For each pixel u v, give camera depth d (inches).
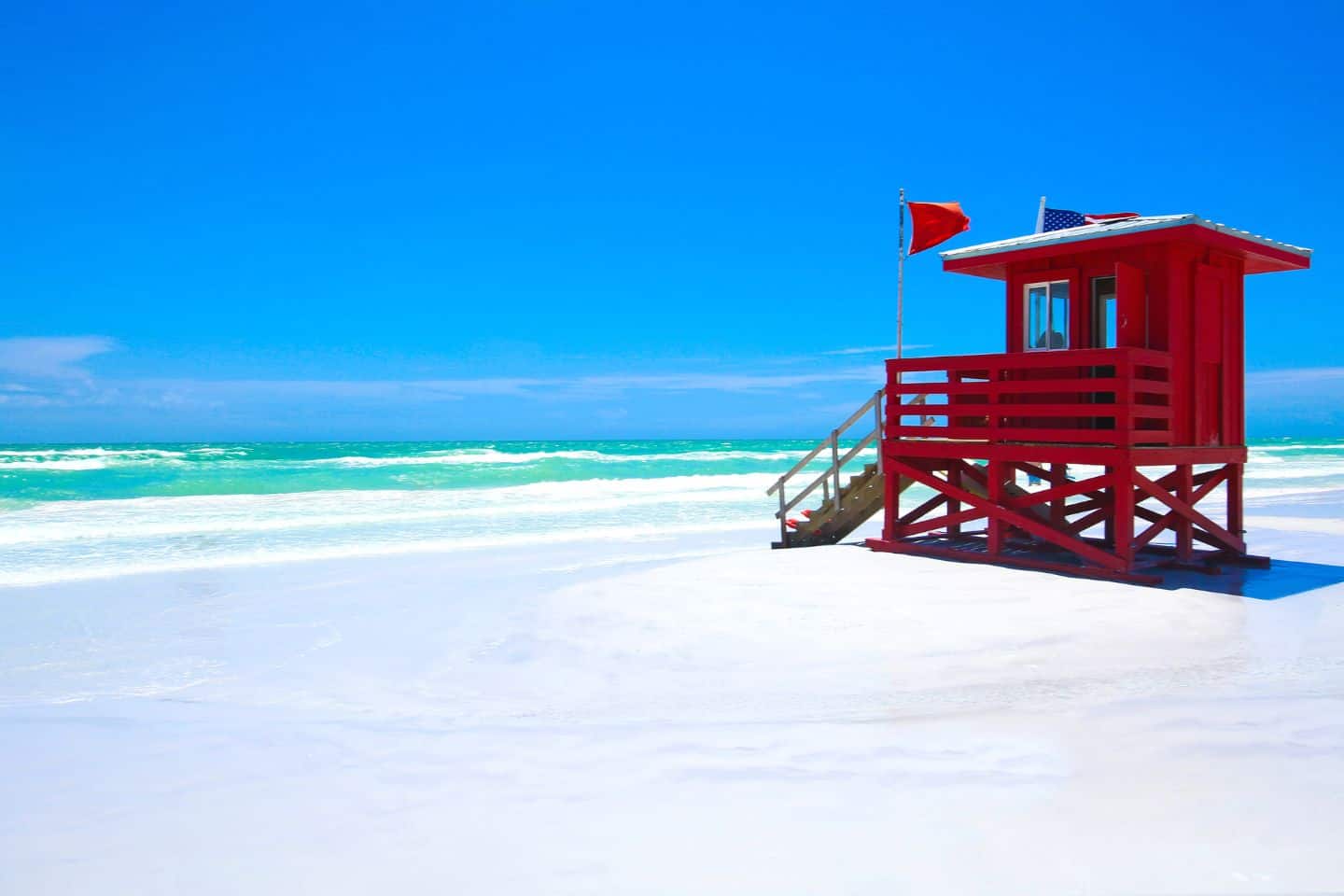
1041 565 423.5
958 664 275.7
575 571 518.0
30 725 243.6
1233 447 465.1
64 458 1449.3
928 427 466.0
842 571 430.3
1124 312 411.5
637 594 397.1
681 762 195.2
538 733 224.4
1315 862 136.8
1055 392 416.8
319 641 351.6
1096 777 174.1
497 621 380.5
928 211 556.7
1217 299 458.3
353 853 155.3
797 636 317.1
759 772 185.8
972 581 398.3
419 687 282.8
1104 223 466.9
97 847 161.9
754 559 477.1
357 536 667.4
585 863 146.5
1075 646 293.0
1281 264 477.4
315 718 250.4
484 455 1876.2
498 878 142.6
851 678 265.6
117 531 677.9
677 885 137.5
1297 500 962.1
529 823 164.7
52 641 354.3
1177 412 430.3
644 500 965.2
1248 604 358.9
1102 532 682.2
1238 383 474.3
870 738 204.5
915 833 152.1
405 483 1216.2
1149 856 140.1
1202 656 277.3
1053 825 152.6
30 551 588.7
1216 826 150.2
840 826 155.9
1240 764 178.2
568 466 1541.6
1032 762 183.8
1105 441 398.0
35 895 143.1
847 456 536.4
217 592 457.1
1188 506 445.1
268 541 635.5
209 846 161.0
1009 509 439.8
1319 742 190.7
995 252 466.3
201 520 744.3
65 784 195.5
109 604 427.2
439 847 156.3
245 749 218.8
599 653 309.9
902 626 324.2
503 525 743.1
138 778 199.0
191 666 315.6
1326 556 516.1
